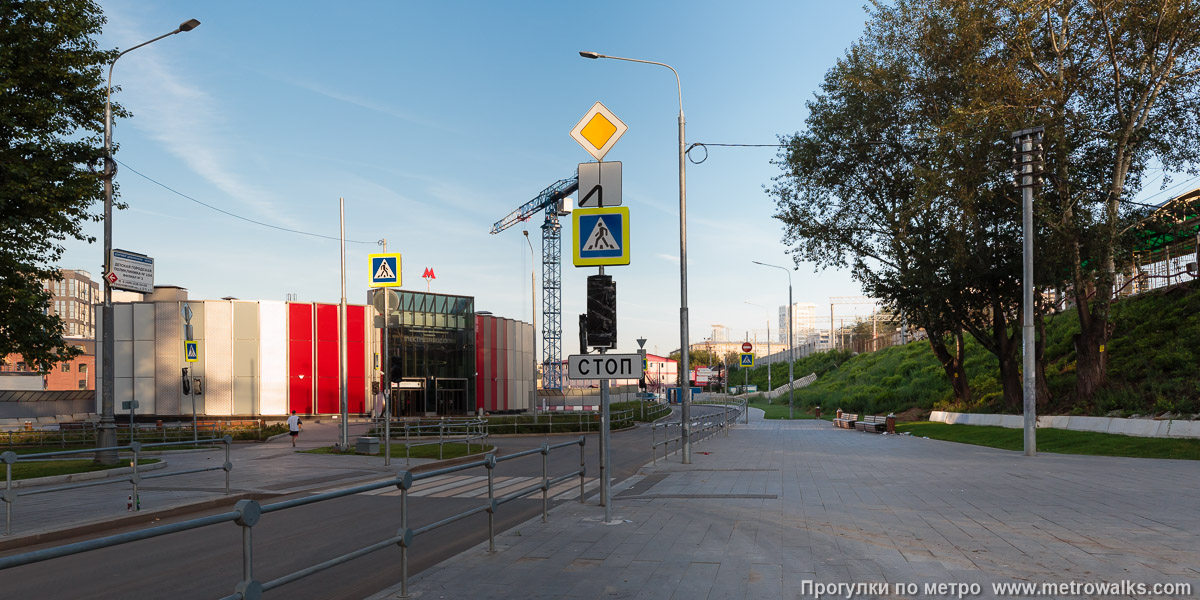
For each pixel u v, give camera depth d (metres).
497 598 6.14
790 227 37.31
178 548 9.10
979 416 35.09
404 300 57.09
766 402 91.19
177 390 51.31
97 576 7.63
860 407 58.25
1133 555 7.57
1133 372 28.34
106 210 21.88
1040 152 22.31
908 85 31.64
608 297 9.89
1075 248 26.94
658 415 54.44
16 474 18.11
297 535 9.97
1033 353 21.94
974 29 26.53
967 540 8.52
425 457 23.50
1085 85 26.56
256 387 52.03
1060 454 22.27
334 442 32.62
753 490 13.76
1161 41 25.11
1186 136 26.44
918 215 30.77
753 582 6.59
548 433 38.06
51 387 98.31
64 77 21.52
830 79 34.41
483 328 64.44
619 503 12.09
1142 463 18.64
